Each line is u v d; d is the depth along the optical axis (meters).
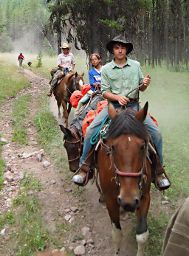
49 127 8.15
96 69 5.59
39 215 4.53
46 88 16.25
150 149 3.46
